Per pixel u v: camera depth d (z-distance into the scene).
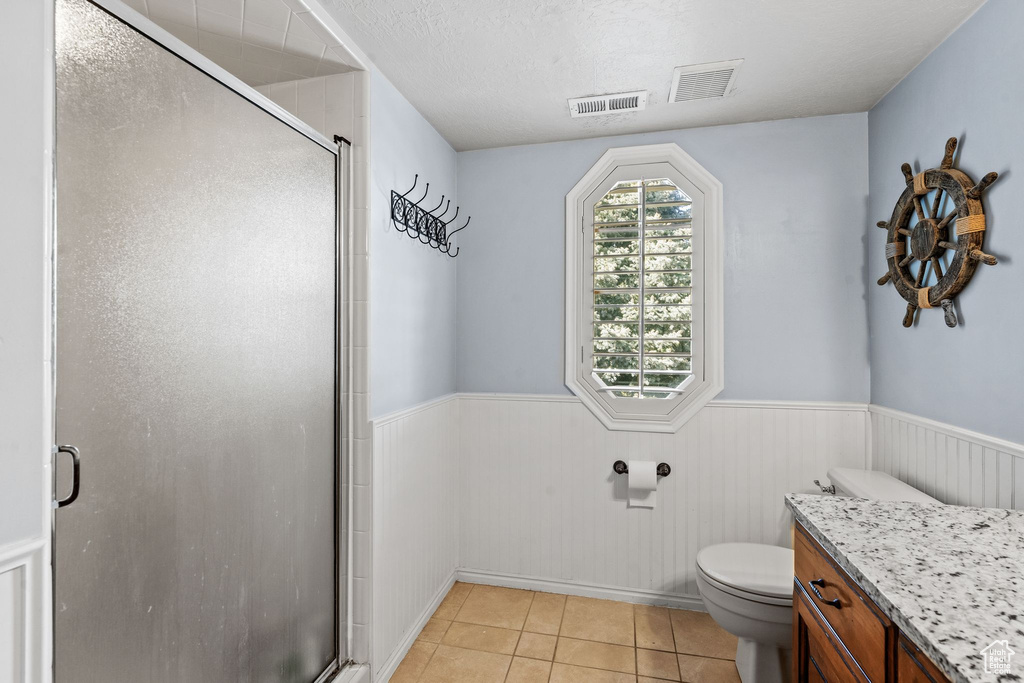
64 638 0.93
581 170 2.61
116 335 1.03
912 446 1.92
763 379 2.40
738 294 2.43
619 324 2.56
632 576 2.52
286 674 1.56
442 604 2.50
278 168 1.50
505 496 2.67
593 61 1.89
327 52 1.74
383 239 1.97
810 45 1.78
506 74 1.99
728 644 2.16
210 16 1.55
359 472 1.85
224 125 1.30
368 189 1.85
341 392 1.83
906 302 1.97
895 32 1.70
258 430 1.43
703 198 2.46
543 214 2.65
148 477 1.10
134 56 1.06
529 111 2.30
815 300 2.35
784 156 2.38
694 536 2.45
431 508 2.40
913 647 0.80
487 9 1.58
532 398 2.63
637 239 2.54
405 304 2.16
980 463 1.53
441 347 2.56
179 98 1.17
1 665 0.80
